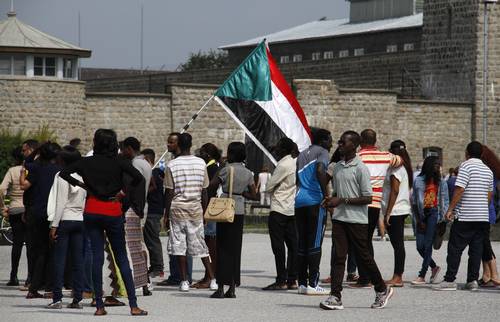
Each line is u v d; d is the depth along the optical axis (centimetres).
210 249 2472
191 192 2286
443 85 6794
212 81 7919
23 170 2275
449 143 6550
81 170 1916
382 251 3397
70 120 5722
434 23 6850
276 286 2333
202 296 2222
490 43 6569
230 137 6062
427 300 2175
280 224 2327
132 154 2323
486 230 2352
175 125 5956
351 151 2053
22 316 1903
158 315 1923
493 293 2306
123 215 1950
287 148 2347
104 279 2517
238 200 2222
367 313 1969
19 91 5619
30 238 2256
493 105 6612
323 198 2217
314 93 6203
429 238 2455
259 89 2752
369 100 6319
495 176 2486
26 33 5969
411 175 2409
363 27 9488
